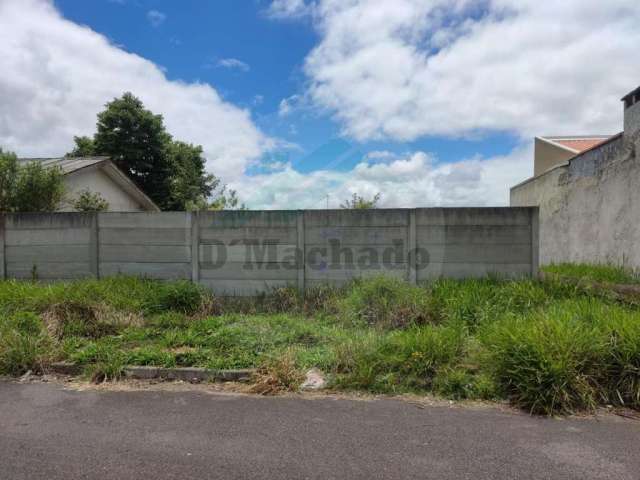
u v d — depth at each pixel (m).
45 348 4.51
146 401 3.63
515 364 3.57
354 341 4.44
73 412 3.40
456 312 5.18
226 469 2.54
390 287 5.81
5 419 3.27
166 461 2.64
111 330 5.29
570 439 2.91
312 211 6.75
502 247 6.48
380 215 6.65
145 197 16.72
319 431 3.04
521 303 5.38
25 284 6.56
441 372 3.88
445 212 6.54
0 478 2.45
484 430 3.05
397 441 2.89
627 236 7.94
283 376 3.96
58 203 9.34
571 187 10.27
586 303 4.80
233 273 6.87
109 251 7.12
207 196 23.06
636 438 2.93
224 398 3.69
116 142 20.14
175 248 6.98
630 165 7.82
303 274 6.77
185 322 5.64
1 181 8.25
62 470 2.54
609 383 3.56
